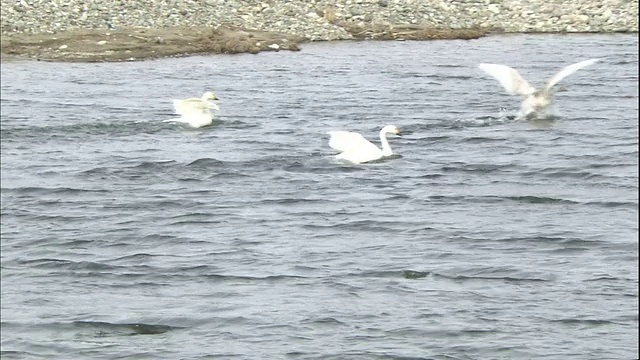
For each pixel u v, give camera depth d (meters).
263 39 49.12
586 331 16.34
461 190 24.89
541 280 18.73
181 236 21.80
